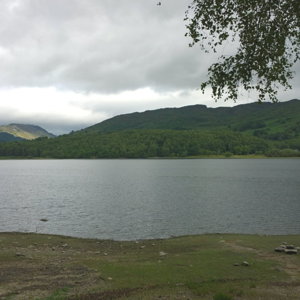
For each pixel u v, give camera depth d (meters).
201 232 32.16
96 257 19.86
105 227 34.56
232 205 47.69
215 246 22.89
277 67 11.02
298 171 124.56
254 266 17.31
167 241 25.52
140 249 22.67
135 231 32.72
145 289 13.07
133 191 67.38
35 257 19.67
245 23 10.81
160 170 139.00
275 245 22.98
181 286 13.51
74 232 32.50
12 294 12.48
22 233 28.38
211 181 88.75
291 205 46.88
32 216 40.97
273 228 33.41
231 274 15.85
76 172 135.12
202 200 53.22
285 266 17.47
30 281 14.26
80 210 45.00
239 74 11.16
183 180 92.81
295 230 32.44
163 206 47.56
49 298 11.73
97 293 12.48
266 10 10.63
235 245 23.03
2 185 83.81
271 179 92.88
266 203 49.09
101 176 111.94
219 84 11.38
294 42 11.19
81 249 22.81
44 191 69.38
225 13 10.85
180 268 16.62
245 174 112.38
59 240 25.92
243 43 11.11
